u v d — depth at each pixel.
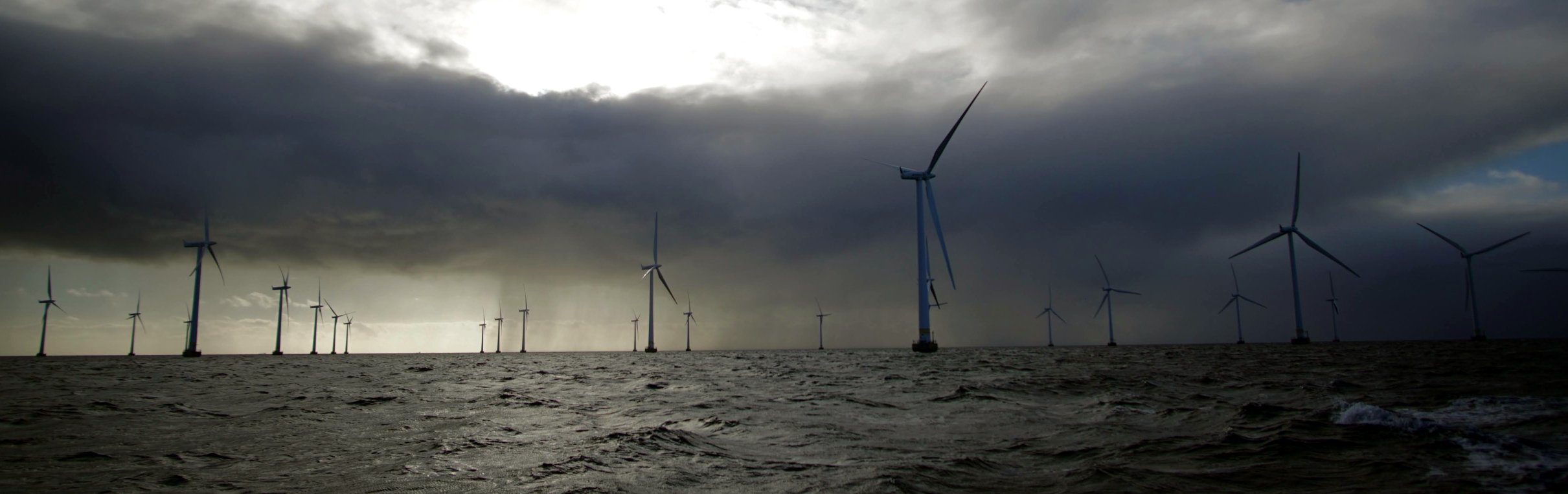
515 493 15.91
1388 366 66.38
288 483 17.20
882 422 27.94
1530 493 14.75
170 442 23.72
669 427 26.50
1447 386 40.66
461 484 16.97
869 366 82.62
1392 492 15.09
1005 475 17.39
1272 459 18.59
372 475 18.11
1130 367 71.81
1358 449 19.47
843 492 15.49
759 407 34.28
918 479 16.72
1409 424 22.66
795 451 21.28
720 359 128.12
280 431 26.41
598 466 18.73
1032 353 154.38
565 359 158.88
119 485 16.98
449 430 26.61
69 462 20.12
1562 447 19.52
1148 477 16.83
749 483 16.72
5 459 20.53
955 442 22.72
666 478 17.30
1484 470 16.80
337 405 37.06
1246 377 52.78
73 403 38.06
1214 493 15.28
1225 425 24.70
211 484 17.16
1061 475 17.27
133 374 76.62
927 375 61.38
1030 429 25.64
